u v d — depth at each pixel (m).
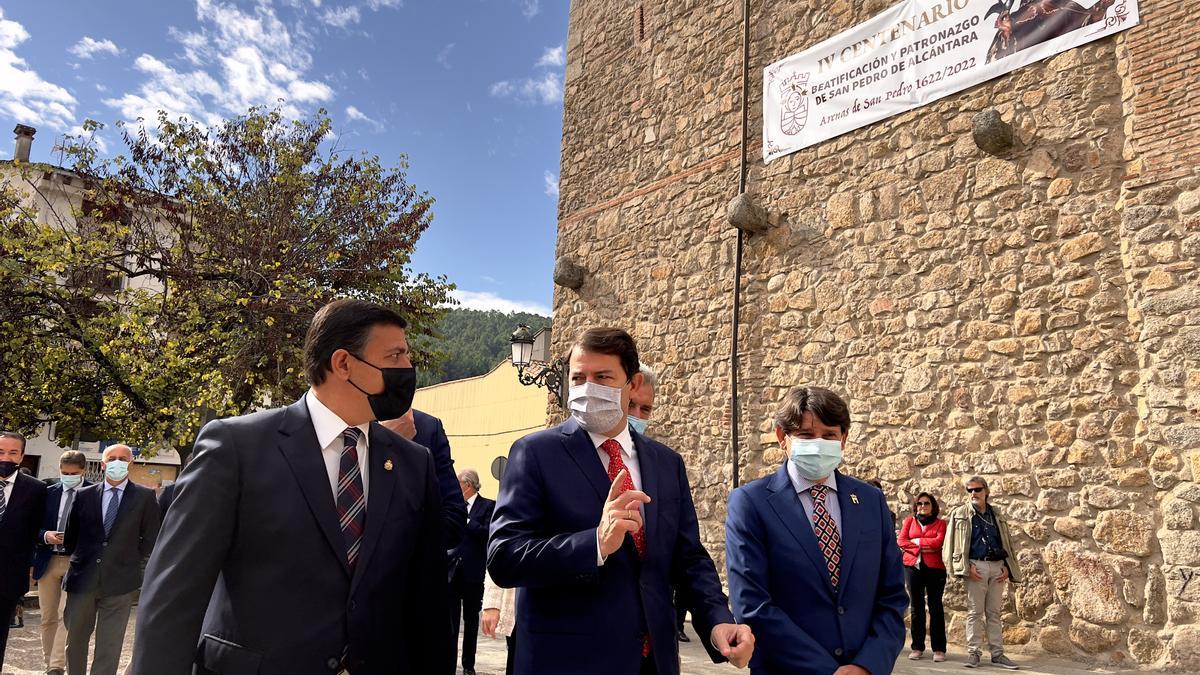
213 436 1.84
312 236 13.48
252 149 13.28
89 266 11.98
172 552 1.70
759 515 2.74
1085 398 6.23
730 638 2.22
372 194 14.28
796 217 8.77
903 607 2.71
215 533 1.73
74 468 5.94
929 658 6.20
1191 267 5.75
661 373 9.95
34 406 11.75
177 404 11.42
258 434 1.87
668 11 10.90
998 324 6.88
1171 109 6.05
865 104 8.28
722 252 9.53
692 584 2.47
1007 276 6.89
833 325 8.20
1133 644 5.65
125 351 11.72
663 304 10.15
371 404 1.96
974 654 5.87
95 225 13.42
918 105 7.81
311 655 1.72
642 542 2.36
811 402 2.79
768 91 9.33
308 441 1.91
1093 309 6.31
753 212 8.90
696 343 9.62
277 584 1.75
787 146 9.00
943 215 7.45
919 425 7.28
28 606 9.17
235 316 11.88
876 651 2.50
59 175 17.70
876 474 7.52
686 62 10.50
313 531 1.80
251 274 12.18
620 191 11.13
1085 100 6.62
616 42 11.71
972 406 6.93
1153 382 5.81
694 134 10.20
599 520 2.34
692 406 9.50
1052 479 6.30
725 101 9.86
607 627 2.19
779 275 8.81
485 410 23.36
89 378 11.93
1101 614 5.84
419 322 14.99
